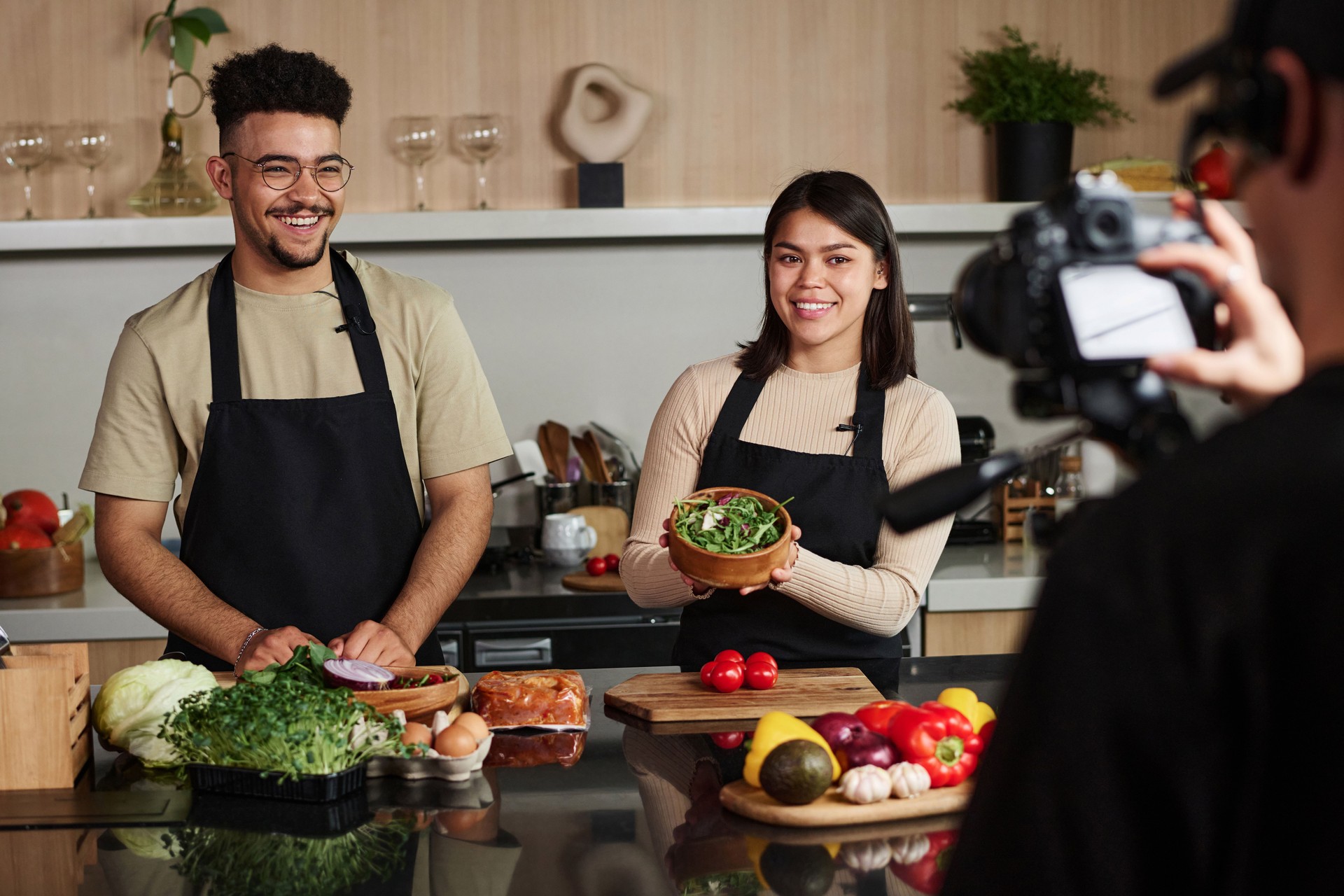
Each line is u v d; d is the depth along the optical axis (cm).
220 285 191
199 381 187
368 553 191
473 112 323
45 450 328
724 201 330
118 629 270
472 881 102
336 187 183
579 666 277
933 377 344
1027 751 45
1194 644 42
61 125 317
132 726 134
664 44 325
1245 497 42
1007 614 284
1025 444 344
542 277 334
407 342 193
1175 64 47
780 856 106
